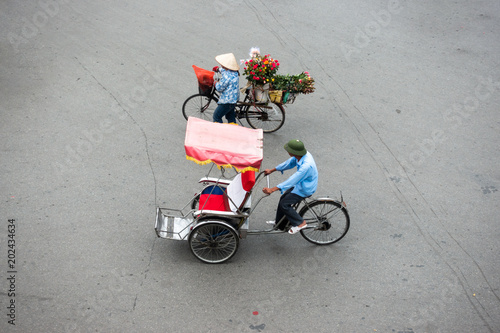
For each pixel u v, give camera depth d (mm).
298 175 5375
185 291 5387
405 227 6504
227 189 5949
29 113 8148
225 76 7293
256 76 7438
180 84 9359
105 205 6484
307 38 11266
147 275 5543
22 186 6645
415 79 10039
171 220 5988
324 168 7531
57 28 10844
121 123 8164
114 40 10609
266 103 7902
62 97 8656
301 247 6117
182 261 5770
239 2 12680
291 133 8336
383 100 9328
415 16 12672
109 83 9188
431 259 6027
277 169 5852
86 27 11008
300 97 9289
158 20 11562
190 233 5473
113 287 5363
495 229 6543
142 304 5199
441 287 5648
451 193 7160
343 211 5855
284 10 12469
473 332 5133
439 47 11281
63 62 9680
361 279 5699
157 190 6840
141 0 12469
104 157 7359
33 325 4875
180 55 10266
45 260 5605
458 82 10016
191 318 5090
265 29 11516
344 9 12781
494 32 12047
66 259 5648
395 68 10375
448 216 6730
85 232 6035
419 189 7211
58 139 7641
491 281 5762
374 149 8031
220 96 7523
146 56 10141
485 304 5461
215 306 5238
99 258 5707
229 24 11609
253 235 6246
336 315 5234
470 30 12102
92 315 5031
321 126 8547
